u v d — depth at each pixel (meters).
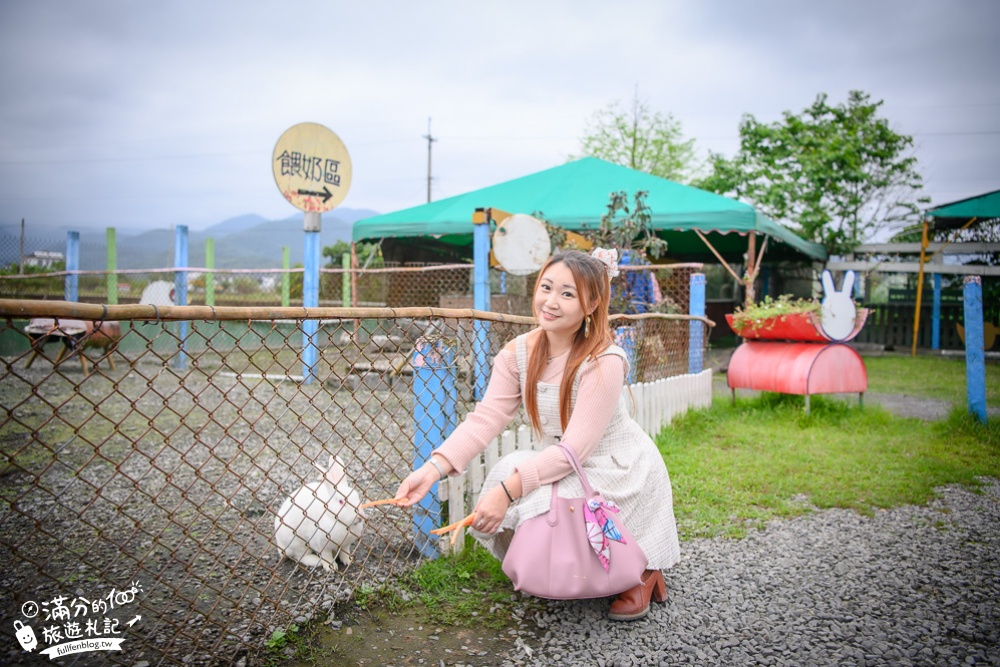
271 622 2.38
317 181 9.24
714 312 17.83
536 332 2.59
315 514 2.77
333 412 6.48
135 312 1.74
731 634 2.42
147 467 4.59
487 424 2.51
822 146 17.16
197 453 5.02
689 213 10.52
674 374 6.31
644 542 2.45
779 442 5.39
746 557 3.14
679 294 8.03
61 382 8.46
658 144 26.08
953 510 3.83
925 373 10.68
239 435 5.63
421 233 12.16
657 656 2.26
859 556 3.15
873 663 2.22
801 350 6.39
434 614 2.51
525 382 2.53
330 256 22.75
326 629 2.38
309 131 9.10
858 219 18.64
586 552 2.29
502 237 6.73
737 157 18.50
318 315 2.24
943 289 15.11
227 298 13.29
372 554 3.04
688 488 4.12
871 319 15.68
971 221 14.38
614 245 7.61
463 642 2.33
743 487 4.19
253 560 2.98
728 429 5.87
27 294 13.24
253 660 2.16
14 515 3.53
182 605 2.53
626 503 2.40
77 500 3.83
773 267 18.33
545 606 2.59
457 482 2.99
